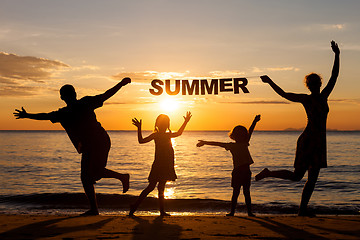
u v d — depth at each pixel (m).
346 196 14.38
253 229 4.25
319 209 10.91
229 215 6.00
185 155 43.44
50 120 5.26
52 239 3.58
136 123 5.84
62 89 5.36
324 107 5.38
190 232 4.02
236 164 6.01
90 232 3.99
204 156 41.69
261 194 14.76
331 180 19.86
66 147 60.72
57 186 17.97
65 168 27.09
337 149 56.81
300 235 3.86
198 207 11.21
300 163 5.42
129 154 45.84
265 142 88.69
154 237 3.71
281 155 43.88
